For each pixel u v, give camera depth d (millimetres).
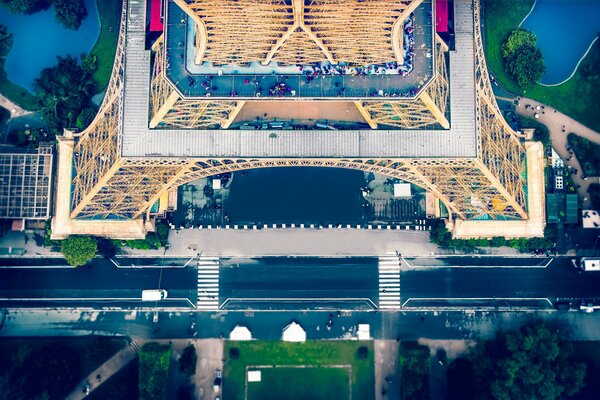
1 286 163875
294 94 138750
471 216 159500
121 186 150750
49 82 164625
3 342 162375
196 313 165125
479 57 148000
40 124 167750
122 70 144625
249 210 167250
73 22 166875
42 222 164625
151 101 142625
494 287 166750
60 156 156125
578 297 166500
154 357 156375
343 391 164125
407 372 158375
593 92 169875
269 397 163625
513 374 153375
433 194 164875
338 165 152625
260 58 135125
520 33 166250
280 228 167125
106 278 165375
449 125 143125
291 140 143500
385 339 165500
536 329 158375
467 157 142125
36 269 164625
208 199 167000
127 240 163750
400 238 167375
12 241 164625
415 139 143000
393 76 139000
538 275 166875
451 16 152375
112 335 164125
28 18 170500
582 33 171875
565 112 169625
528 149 158500
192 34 136750
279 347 164625
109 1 170000
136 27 143750
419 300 166375
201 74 137750
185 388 162750
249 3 117375
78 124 163250
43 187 156750
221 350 164375
